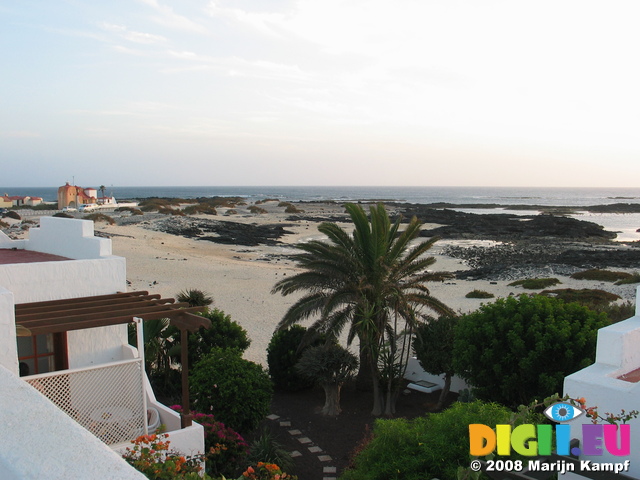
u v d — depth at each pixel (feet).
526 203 536.42
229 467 30.12
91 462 5.09
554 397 13.51
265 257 142.92
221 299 86.48
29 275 26.84
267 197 628.28
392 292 43.57
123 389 22.12
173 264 120.78
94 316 21.63
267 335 65.67
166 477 14.80
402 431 21.48
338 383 43.39
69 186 310.86
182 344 23.88
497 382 36.91
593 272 115.65
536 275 119.03
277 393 48.70
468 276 118.01
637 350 15.25
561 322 35.19
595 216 343.46
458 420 20.88
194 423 24.94
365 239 44.80
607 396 13.29
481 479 15.84
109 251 32.32
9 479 4.91
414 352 51.62
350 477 22.66
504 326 36.73
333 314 44.50
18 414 6.07
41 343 28.76
